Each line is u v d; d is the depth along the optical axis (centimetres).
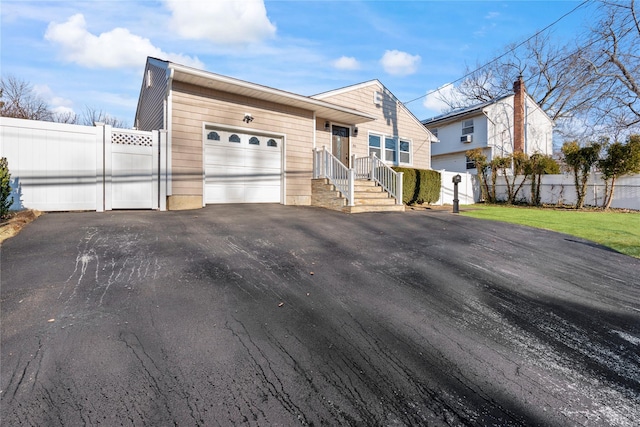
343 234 648
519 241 660
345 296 359
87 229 568
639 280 450
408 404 201
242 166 995
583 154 1290
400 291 382
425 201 1428
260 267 432
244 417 182
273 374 222
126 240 515
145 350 239
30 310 288
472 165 2136
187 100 877
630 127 1812
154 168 830
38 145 712
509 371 239
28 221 604
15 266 388
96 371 213
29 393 191
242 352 245
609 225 860
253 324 287
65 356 227
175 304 314
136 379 208
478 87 2834
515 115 1989
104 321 276
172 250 479
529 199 1523
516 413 197
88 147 762
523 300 374
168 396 195
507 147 2105
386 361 245
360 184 1130
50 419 173
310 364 236
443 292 386
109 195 780
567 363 253
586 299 382
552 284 428
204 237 562
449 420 189
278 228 665
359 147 1442
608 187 1286
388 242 605
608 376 238
